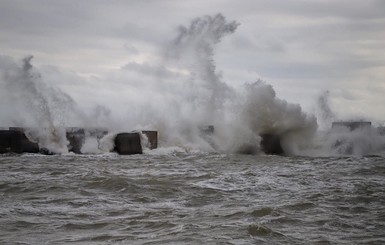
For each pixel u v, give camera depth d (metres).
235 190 16.77
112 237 11.01
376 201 14.90
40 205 14.36
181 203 14.70
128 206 14.24
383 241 10.75
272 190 16.78
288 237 10.95
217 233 11.16
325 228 11.78
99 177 18.72
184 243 10.45
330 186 17.56
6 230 11.64
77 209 13.84
